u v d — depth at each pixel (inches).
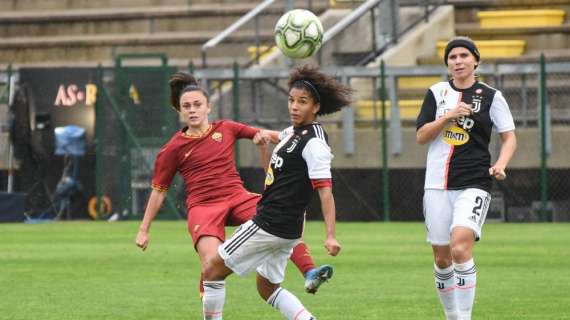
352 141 2453.2
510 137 964.6
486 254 1683.1
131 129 2469.2
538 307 1146.7
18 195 2458.2
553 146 2381.9
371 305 1168.8
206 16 3348.9
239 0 3405.5
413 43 2807.6
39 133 2487.7
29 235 2091.5
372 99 2554.1
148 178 2469.2
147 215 981.8
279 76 2495.1
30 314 1119.6
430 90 987.9
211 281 887.7
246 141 2449.6
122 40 3312.0
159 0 3491.6
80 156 2490.2
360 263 1568.7
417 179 2437.3
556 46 2947.8
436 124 956.6
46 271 1494.8
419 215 2444.6
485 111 965.2
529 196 2406.5
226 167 986.1
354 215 2464.3
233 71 2470.5
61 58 3371.1
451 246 939.3
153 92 2466.8
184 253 1728.6
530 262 1569.9
